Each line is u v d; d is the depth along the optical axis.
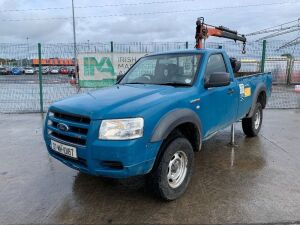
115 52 10.70
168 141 3.83
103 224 3.45
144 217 3.58
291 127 8.15
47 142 4.11
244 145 6.41
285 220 3.46
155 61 5.14
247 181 4.54
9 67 13.52
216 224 3.41
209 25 8.25
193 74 4.62
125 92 4.16
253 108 6.47
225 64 5.39
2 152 6.12
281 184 4.42
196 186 4.38
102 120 3.44
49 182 4.61
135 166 3.41
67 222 3.50
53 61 12.37
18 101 13.89
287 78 22.55
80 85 10.88
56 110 3.90
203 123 4.49
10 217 3.62
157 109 3.63
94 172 3.50
